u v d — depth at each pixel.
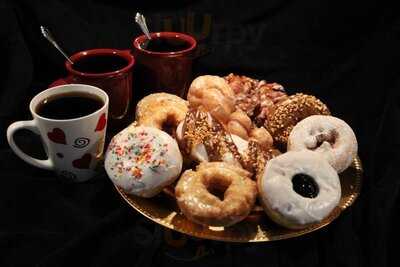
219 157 0.72
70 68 0.79
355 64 0.97
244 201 0.66
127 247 0.69
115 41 0.98
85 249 0.68
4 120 0.86
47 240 0.69
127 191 0.69
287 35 1.01
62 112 0.73
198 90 0.80
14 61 0.90
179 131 0.74
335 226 0.72
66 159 0.74
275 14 1.00
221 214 0.65
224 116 0.76
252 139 0.74
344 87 0.95
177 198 0.67
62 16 0.94
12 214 0.73
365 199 0.75
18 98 0.89
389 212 0.72
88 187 0.76
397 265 0.70
